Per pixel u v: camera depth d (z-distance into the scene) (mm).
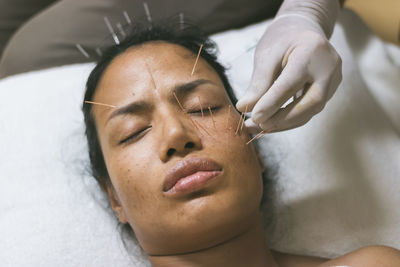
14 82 1634
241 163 994
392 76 1628
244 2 1843
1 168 1426
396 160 1373
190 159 956
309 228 1322
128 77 1081
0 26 2262
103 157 1186
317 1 1334
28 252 1272
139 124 1027
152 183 976
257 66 1151
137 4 1827
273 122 1093
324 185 1365
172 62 1095
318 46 1069
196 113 1039
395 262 997
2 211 1352
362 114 1454
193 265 1045
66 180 1400
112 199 1220
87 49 1878
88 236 1307
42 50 1878
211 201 937
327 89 1077
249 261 1061
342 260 1049
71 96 1564
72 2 1900
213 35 1782
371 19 2244
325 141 1418
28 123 1509
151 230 1003
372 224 1290
